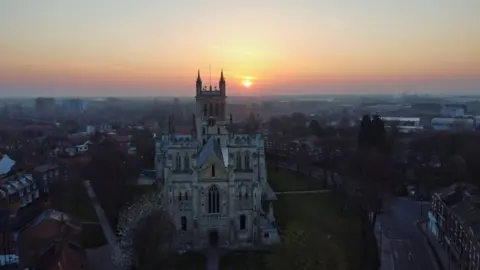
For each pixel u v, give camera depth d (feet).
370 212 584.40
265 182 627.87
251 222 482.28
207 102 583.58
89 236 488.44
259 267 417.08
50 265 358.84
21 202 599.57
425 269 426.51
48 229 415.03
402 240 504.02
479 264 380.99
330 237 461.37
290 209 579.48
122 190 626.64
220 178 477.36
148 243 392.68
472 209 453.17
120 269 403.75
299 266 352.28
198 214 476.54
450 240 465.88
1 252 425.28
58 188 612.70
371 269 417.08
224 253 456.45
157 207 442.09
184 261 434.71
